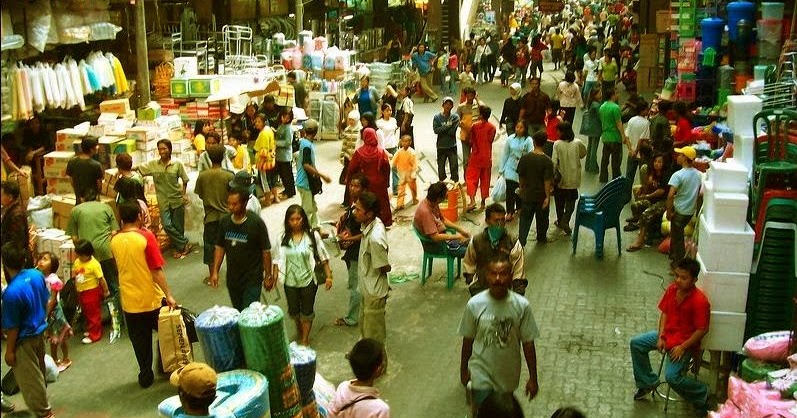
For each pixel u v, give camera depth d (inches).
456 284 398.0
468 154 550.9
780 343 243.6
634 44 1206.9
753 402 215.0
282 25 984.9
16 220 303.7
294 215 311.0
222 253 309.3
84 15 485.1
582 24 1798.7
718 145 475.2
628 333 334.6
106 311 346.0
